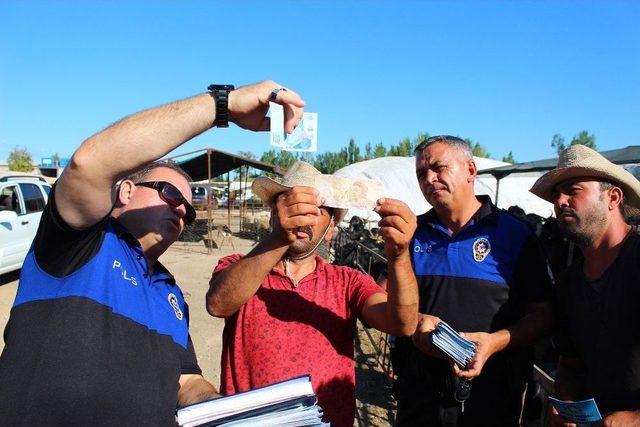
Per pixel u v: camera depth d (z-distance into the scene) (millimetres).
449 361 2180
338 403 1926
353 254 9508
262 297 2008
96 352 1377
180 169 1984
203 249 15930
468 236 2482
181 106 1281
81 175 1203
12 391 1312
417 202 21953
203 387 1720
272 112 1393
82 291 1413
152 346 1548
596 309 2010
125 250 1614
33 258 1475
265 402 1296
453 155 2486
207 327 6805
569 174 2059
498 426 2318
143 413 1422
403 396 2566
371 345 6422
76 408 1312
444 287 2447
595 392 1984
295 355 1906
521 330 2248
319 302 2021
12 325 1407
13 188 9047
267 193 1828
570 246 5238
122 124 1220
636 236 1968
